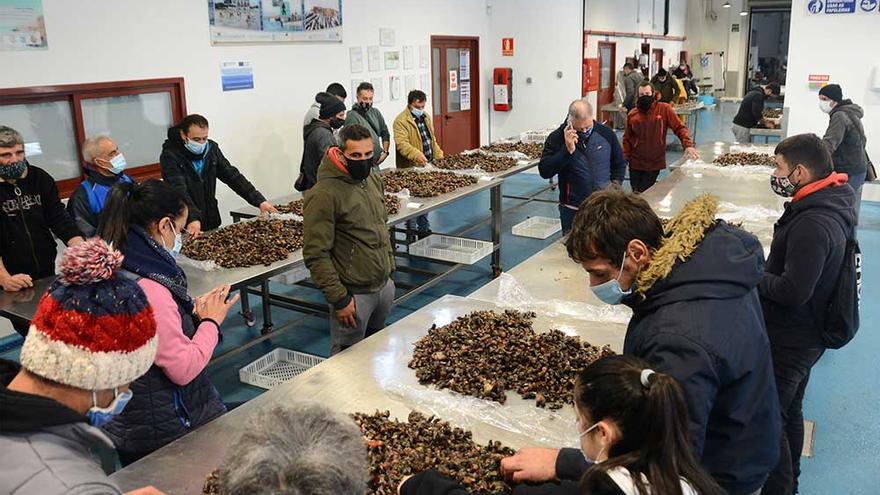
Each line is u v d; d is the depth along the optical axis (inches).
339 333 119.5
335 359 85.7
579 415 46.4
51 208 134.3
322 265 110.1
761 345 53.0
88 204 141.3
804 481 108.2
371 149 109.6
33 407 37.9
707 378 48.6
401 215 164.4
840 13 273.0
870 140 281.1
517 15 372.5
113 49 195.9
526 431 68.5
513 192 338.3
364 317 118.3
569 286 112.1
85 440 40.9
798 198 88.7
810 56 283.3
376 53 297.9
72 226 136.2
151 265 73.3
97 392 41.6
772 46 794.2
